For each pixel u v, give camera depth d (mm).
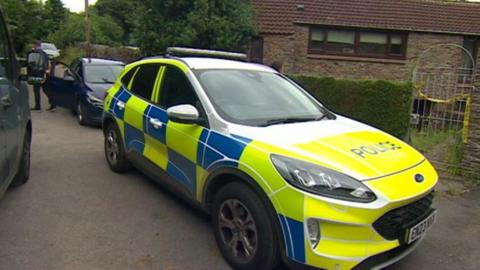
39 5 21859
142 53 15500
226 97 4016
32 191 5148
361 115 9211
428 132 8422
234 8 15078
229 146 3492
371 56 17500
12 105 4230
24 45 19891
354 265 2906
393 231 3062
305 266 2963
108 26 38938
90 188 5312
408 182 3141
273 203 3066
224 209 3547
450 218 4801
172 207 4766
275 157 3135
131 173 5957
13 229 4082
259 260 3191
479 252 3975
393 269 3609
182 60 4594
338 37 17391
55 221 4301
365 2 18625
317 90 9805
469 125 6336
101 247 3789
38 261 3504
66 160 6613
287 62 16531
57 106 12266
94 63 10773
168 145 4324
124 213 4570
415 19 17922
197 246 3863
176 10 14977
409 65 17531
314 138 3422
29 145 5488
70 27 36219
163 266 3504
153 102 4820
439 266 3691
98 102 9352
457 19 18312
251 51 16656
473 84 6281
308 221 2900
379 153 3361
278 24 16625
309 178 2947
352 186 2936
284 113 4070
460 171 6469
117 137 5711
